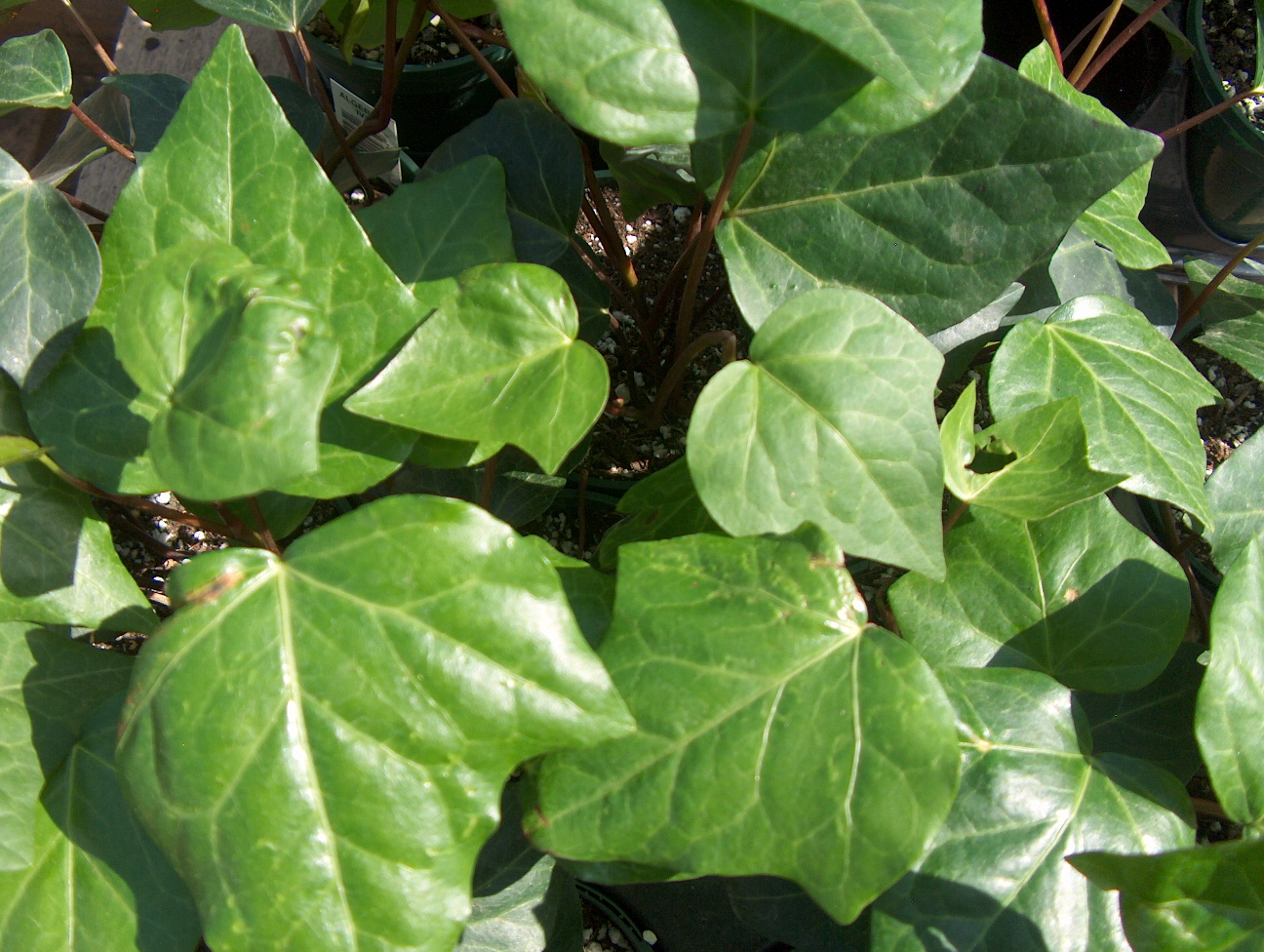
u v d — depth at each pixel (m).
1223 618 0.25
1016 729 0.26
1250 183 0.45
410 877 0.23
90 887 0.26
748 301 0.29
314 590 0.24
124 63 0.50
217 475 0.22
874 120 0.24
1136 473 0.31
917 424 0.26
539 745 0.23
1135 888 0.23
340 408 0.27
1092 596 0.29
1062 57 0.39
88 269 0.28
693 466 0.25
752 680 0.24
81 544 0.29
